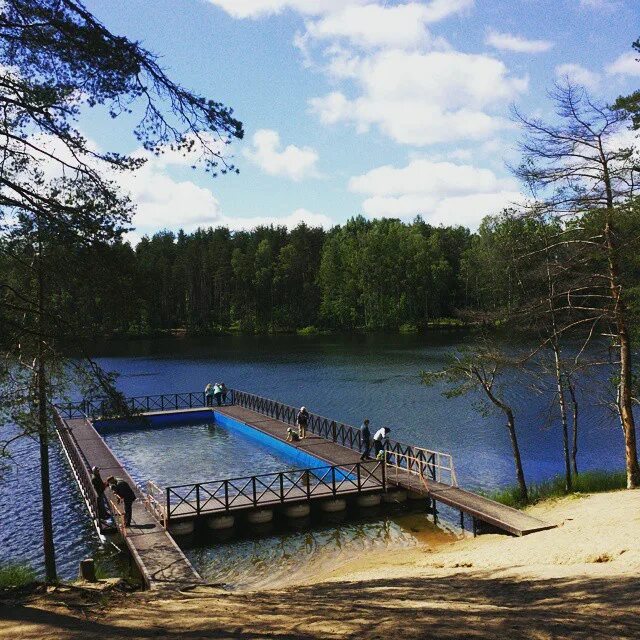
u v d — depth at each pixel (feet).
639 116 52.65
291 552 53.11
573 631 19.72
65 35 25.26
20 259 29.63
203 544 55.88
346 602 26.91
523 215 59.06
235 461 86.43
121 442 102.22
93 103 28.02
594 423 98.53
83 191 29.43
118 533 55.52
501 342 64.75
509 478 72.18
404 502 63.82
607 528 43.65
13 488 75.72
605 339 75.97
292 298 332.39
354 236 346.95
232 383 153.99
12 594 29.04
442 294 309.22
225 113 26.91
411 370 163.12
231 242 367.86
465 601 26.20
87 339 31.32
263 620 23.15
